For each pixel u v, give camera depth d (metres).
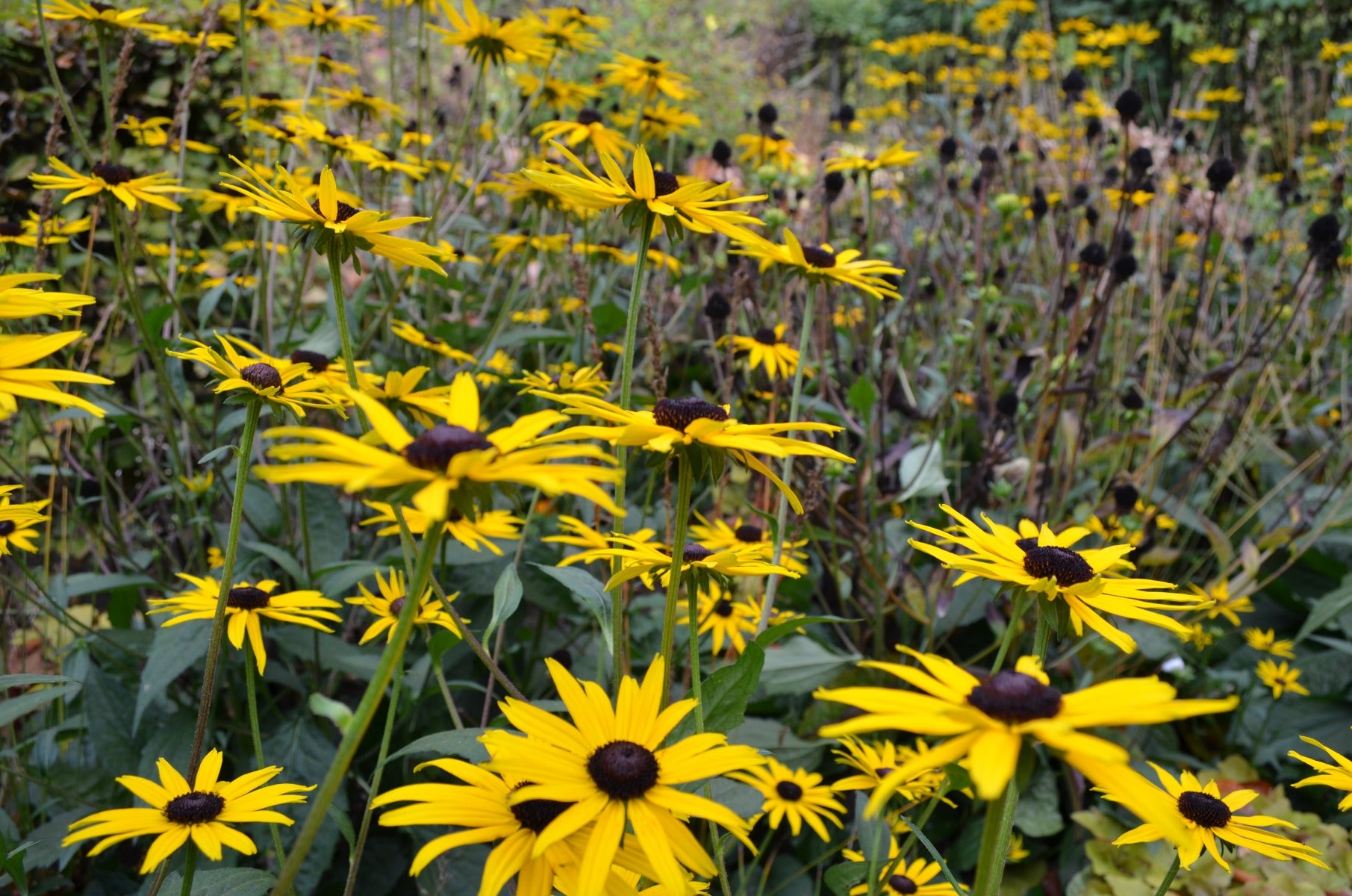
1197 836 1.36
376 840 2.33
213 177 4.30
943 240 4.43
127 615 2.64
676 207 1.59
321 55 4.38
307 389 1.73
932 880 1.89
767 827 2.45
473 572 2.61
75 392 2.62
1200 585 3.35
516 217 4.28
